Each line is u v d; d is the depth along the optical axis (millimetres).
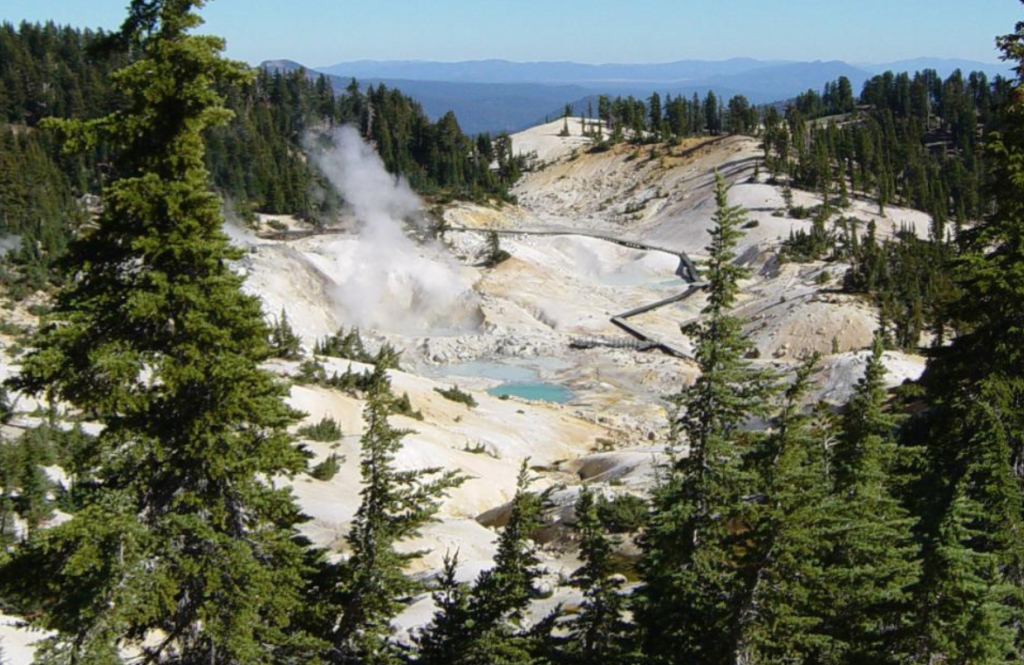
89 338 14875
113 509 14305
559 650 20953
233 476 15570
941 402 23031
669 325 116188
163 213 15172
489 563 37000
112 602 14188
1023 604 17797
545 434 76875
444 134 197625
